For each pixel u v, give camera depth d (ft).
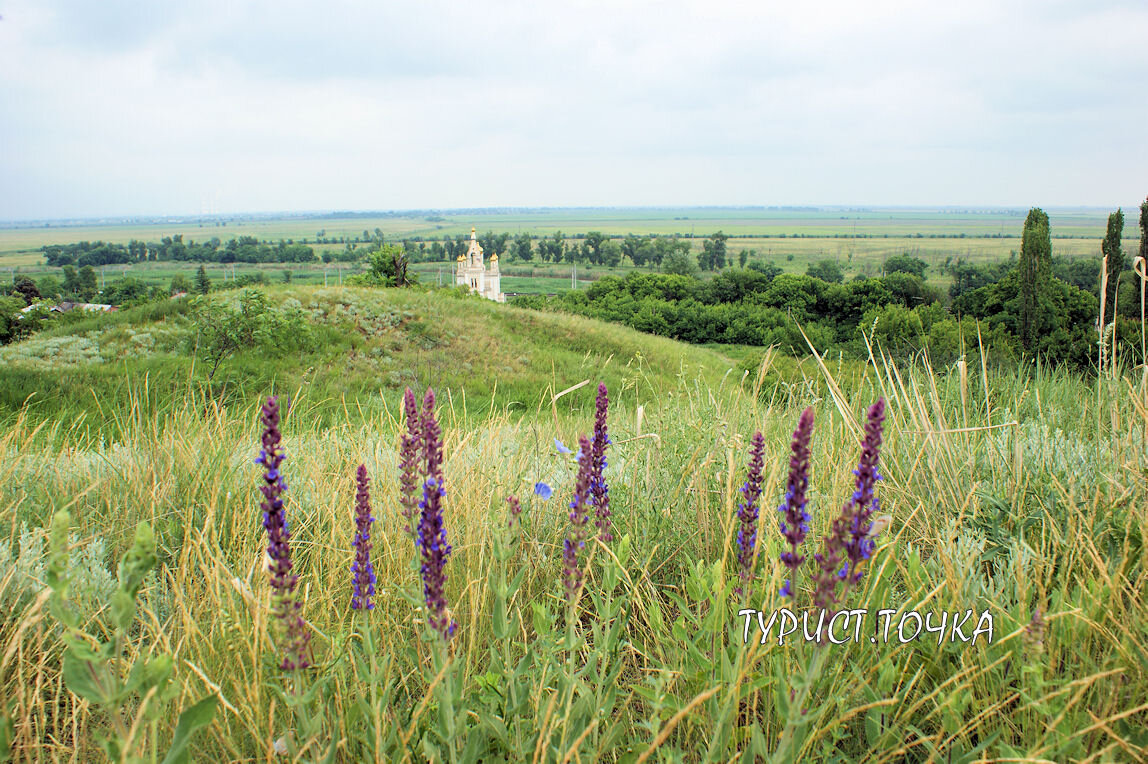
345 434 15.94
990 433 11.39
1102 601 6.82
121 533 10.06
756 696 6.23
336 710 6.09
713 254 614.75
